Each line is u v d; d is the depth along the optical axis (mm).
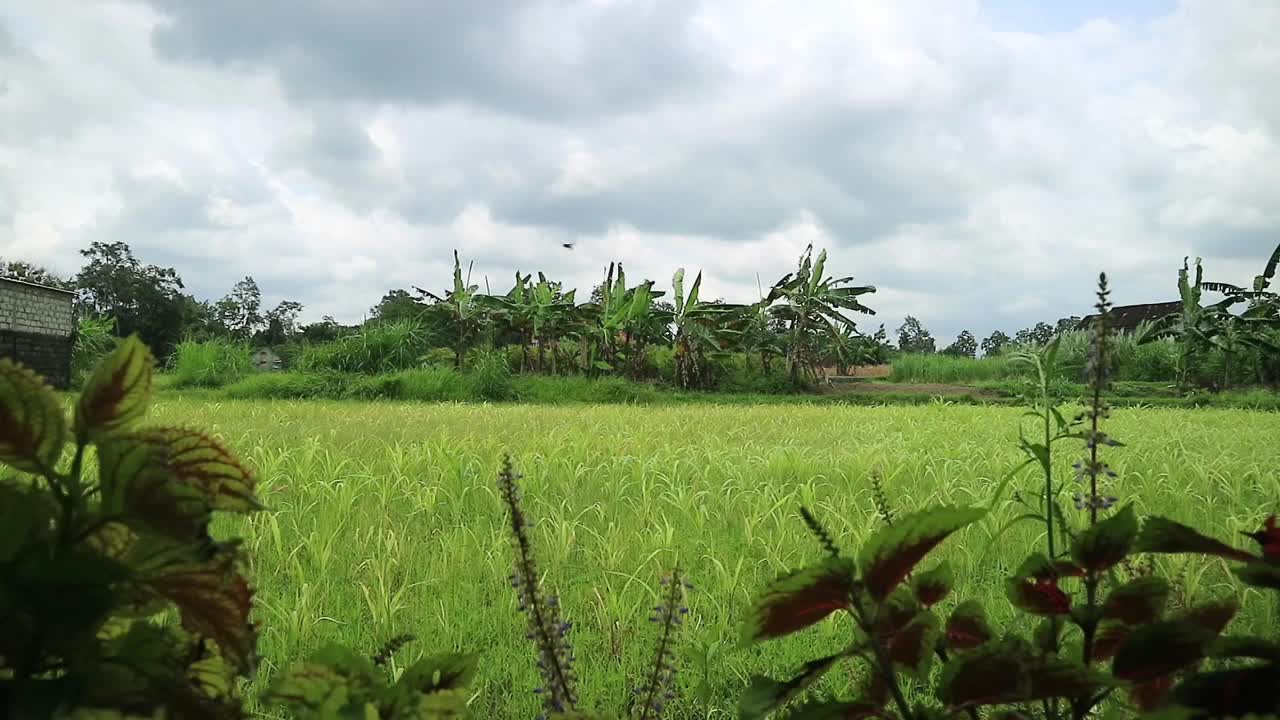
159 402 15766
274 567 4664
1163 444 9852
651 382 25750
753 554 5039
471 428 11656
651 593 4023
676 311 24750
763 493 6383
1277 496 6379
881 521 5293
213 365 23328
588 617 3961
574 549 5195
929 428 12156
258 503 768
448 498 6598
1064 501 5992
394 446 9430
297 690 800
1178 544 917
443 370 21953
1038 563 1066
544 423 12648
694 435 11312
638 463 7695
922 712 886
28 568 631
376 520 5742
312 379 20984
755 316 25562
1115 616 1028
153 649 718
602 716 1002
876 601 896
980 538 5137
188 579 708
